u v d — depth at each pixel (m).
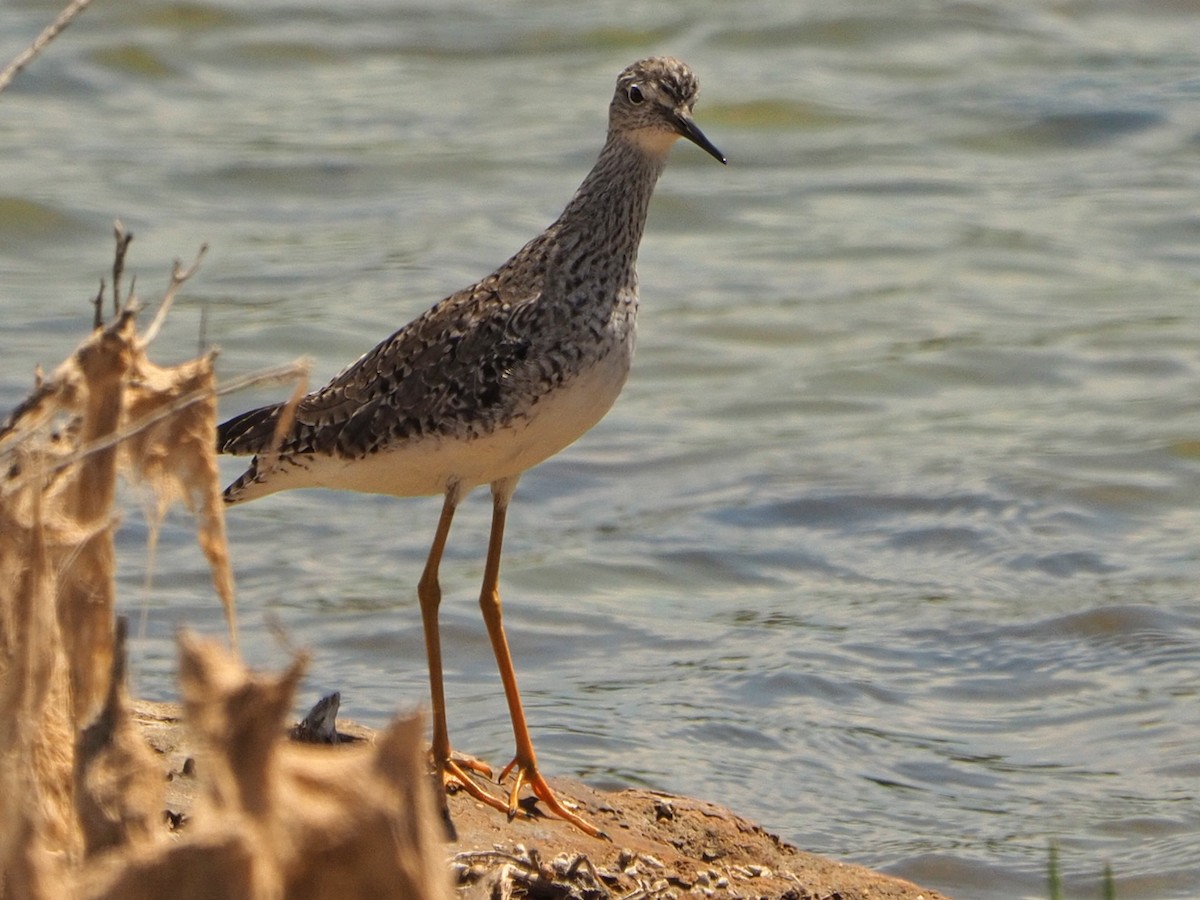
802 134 25.66
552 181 23.48
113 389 5.43
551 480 16.27
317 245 21.34
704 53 28.05
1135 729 11.70
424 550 14.82
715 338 19.72
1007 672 12.57
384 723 11.40
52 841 5.18
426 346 9.42
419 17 29.41
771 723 11.73
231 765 4.44
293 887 4.47
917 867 9.87
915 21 28.83
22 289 19.58
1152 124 25.47
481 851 7.99
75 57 26.69
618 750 11.20
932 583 14.19
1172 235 22.38
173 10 28.28
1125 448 16.64
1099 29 28.89
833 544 14.96
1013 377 18.75
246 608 13.37
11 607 5.05
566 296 9.32
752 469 16.41
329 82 27.00
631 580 14.33
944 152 25.03
